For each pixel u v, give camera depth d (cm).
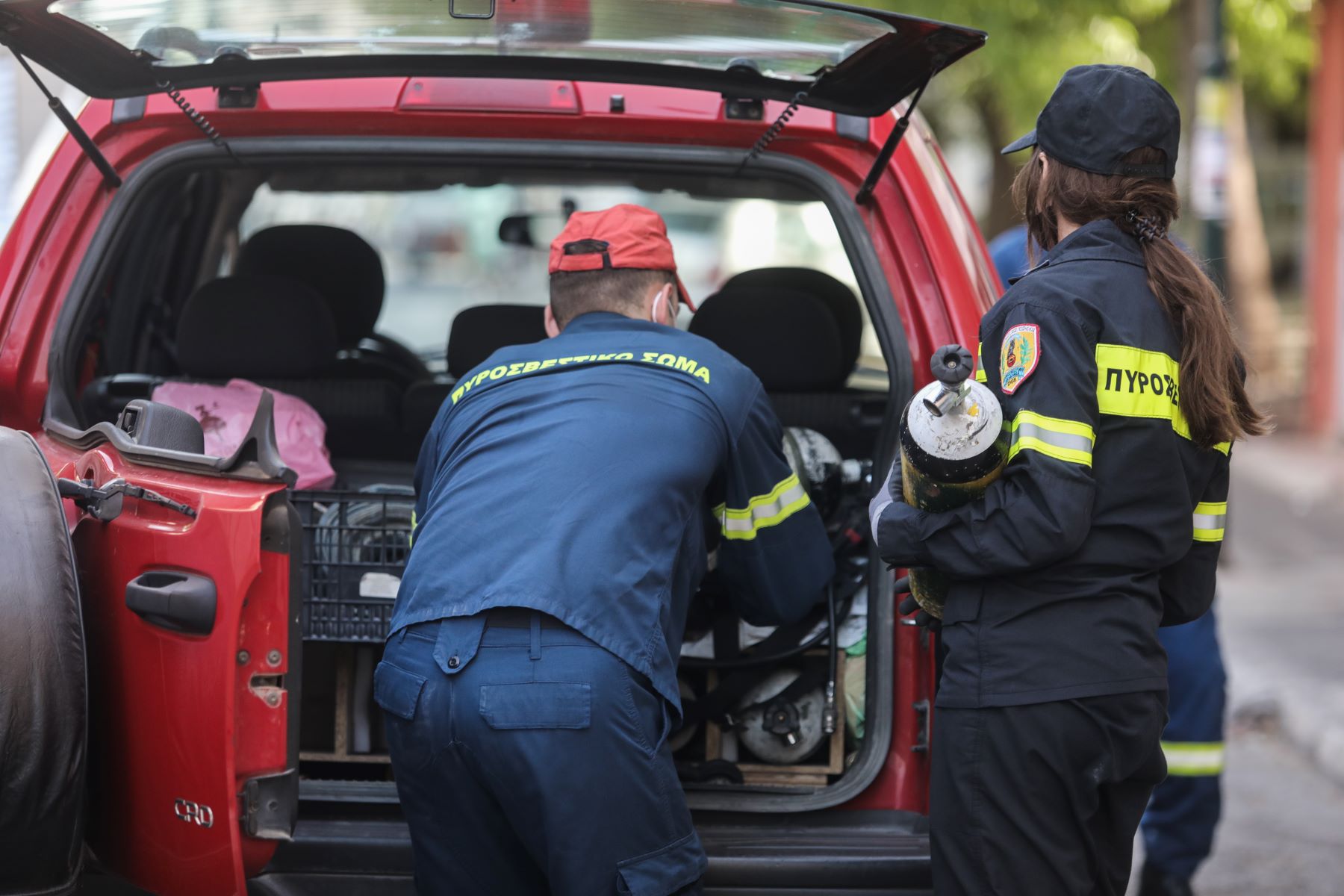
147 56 815
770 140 839
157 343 1245
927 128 995
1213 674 1159
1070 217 739
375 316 1314
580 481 730
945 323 830
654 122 850
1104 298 699
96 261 856
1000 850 698
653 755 702
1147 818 1188
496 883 731
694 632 855
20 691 643
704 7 743
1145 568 708
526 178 1346
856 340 1198
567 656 691
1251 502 3281
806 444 901
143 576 690
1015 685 694
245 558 660
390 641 738
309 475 962
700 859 722
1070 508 668
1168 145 725
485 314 1052
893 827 813
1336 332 3919
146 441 756
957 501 697
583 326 821
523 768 682
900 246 841
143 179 862
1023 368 689
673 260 842
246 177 1380
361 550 885
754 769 848
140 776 705
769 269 1195
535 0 745
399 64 832
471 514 737
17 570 656
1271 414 750
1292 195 5016
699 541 759
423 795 721
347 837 775
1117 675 692
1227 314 723
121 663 712
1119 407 691
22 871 664
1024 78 3338
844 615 862
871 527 742
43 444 824
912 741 820
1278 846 1457
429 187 1391
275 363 1045
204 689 668
